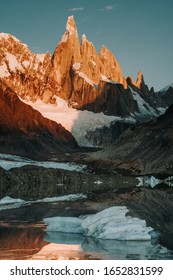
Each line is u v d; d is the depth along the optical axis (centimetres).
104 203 8312
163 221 5688
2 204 8256
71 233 4906
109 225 4688
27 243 4316
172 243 4316
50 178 19388
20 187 15262
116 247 4134
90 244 4281
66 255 3806
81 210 7075
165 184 19388
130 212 6638
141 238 4469
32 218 6116
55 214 6569
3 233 4875
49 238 4588
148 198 9669
